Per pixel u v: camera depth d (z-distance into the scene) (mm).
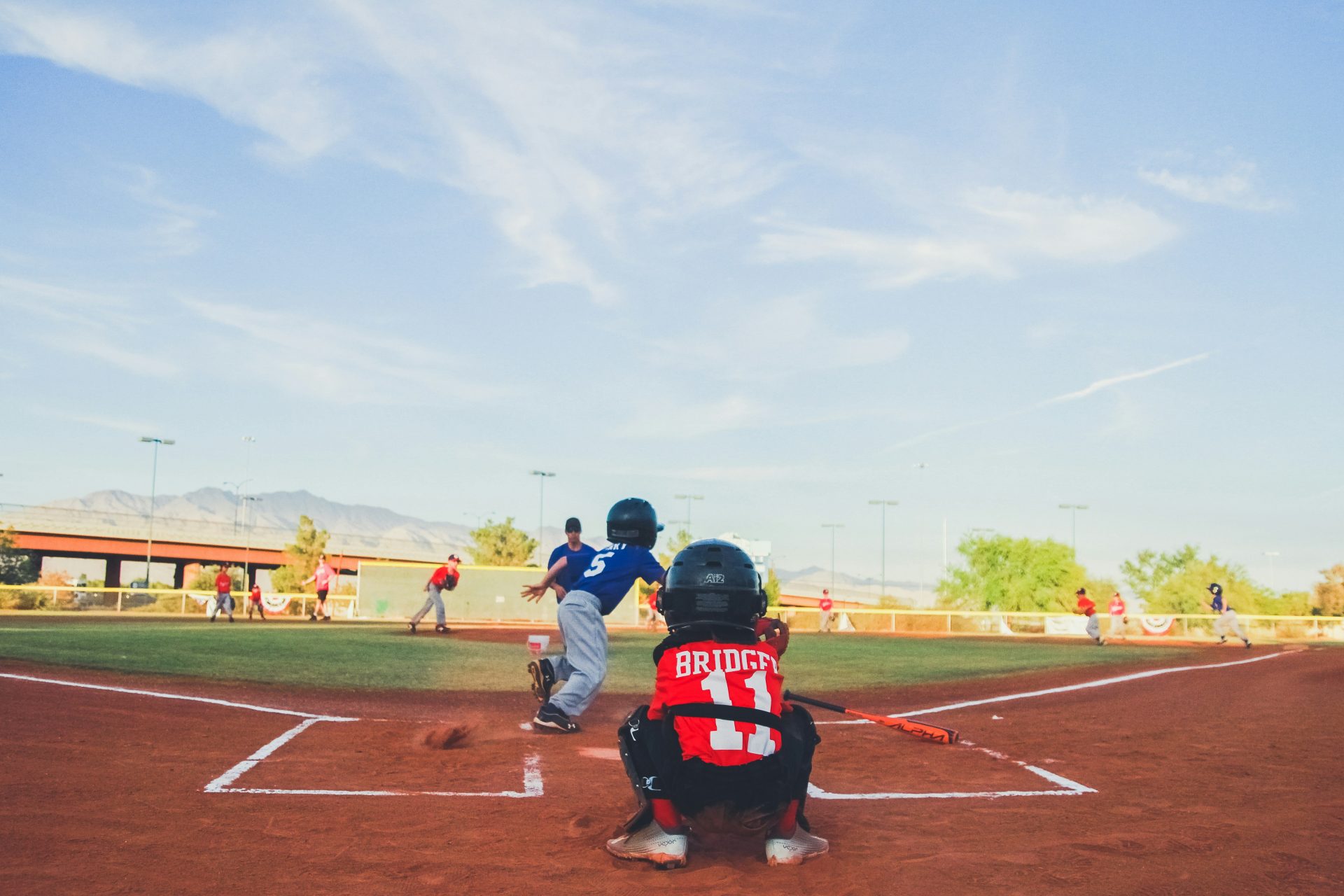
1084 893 4059
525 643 20281
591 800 5535
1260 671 15648
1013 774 6723
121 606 36594
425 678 12031
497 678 12383
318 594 31906
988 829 5125
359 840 4582
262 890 3844
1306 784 6418
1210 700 11570
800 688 12562
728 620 4496
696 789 4215
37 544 63781
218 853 4328
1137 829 5156
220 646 15648
